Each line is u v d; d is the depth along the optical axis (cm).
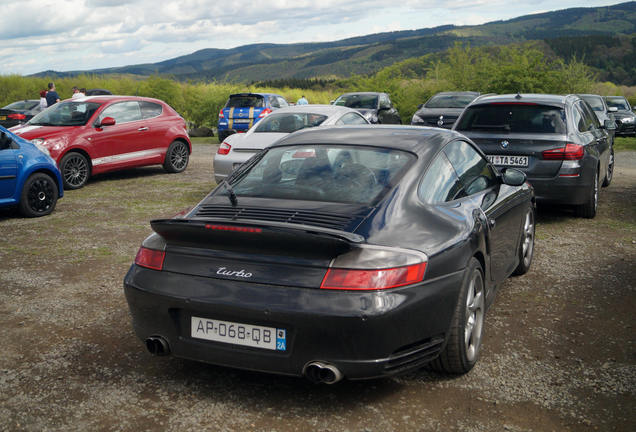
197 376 329
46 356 357
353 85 3203
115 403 299
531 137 676
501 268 418
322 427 274
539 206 846
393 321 263
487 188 410
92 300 461
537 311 428
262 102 1900
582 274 518
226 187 342
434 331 287
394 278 266
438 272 285
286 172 339
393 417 282
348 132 379
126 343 377
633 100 4472
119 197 959
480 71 3006
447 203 334
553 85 2717
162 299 292
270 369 278
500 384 316
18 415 287
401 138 361
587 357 349
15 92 3697
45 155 816
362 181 317
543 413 285
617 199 898
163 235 296
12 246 636
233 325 282
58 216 805
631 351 357
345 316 258
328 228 279
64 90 3725
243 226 268
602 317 414
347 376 269
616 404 292
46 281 509
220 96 2858
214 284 282
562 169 666
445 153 363
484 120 714
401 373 280
